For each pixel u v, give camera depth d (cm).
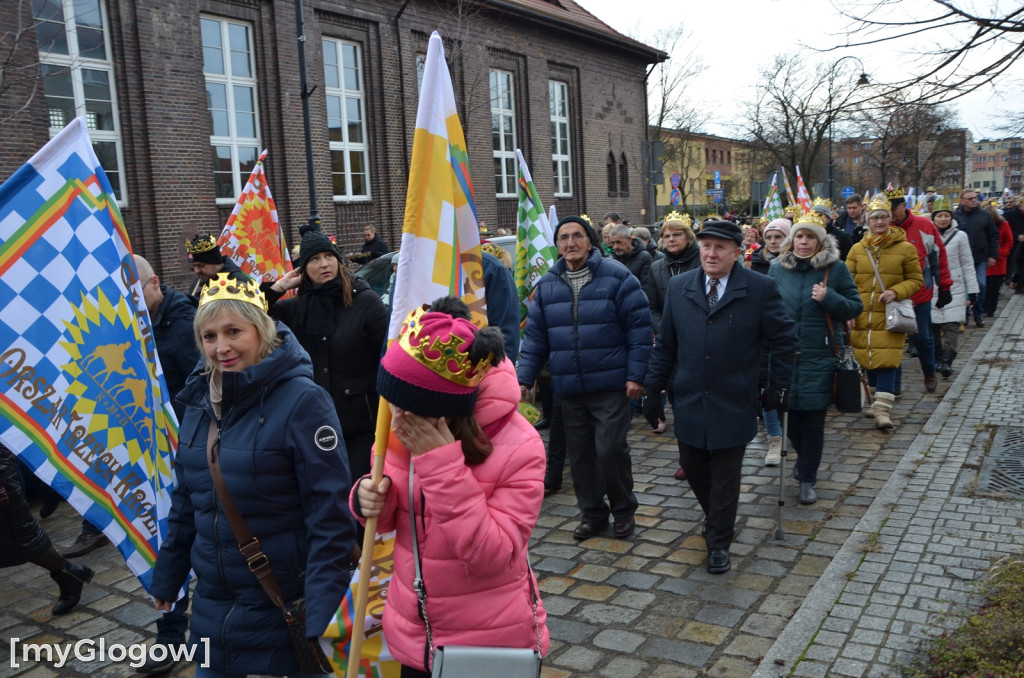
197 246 534
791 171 3222
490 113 2164
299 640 240
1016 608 352
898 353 697
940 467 583
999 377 874
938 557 430
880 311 692
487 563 194
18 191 338
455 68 2027
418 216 227
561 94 2566
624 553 476
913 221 819
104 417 350
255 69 1586
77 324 347
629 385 478
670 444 716
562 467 607
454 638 205
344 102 1800
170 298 489
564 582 440
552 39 2439
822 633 360
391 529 223
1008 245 1317
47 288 342
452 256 236
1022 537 449
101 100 1326
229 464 241
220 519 245
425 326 188
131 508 355
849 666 332
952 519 482
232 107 1550
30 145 1183
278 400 243
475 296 244
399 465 213
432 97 231
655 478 620
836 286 526
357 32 1805
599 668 350
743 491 575
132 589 473
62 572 434
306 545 247
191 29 1436
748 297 435
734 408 434
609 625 388
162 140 1395
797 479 547
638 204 2959
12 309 333
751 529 501
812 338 529
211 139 1516
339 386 421
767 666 337
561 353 489
